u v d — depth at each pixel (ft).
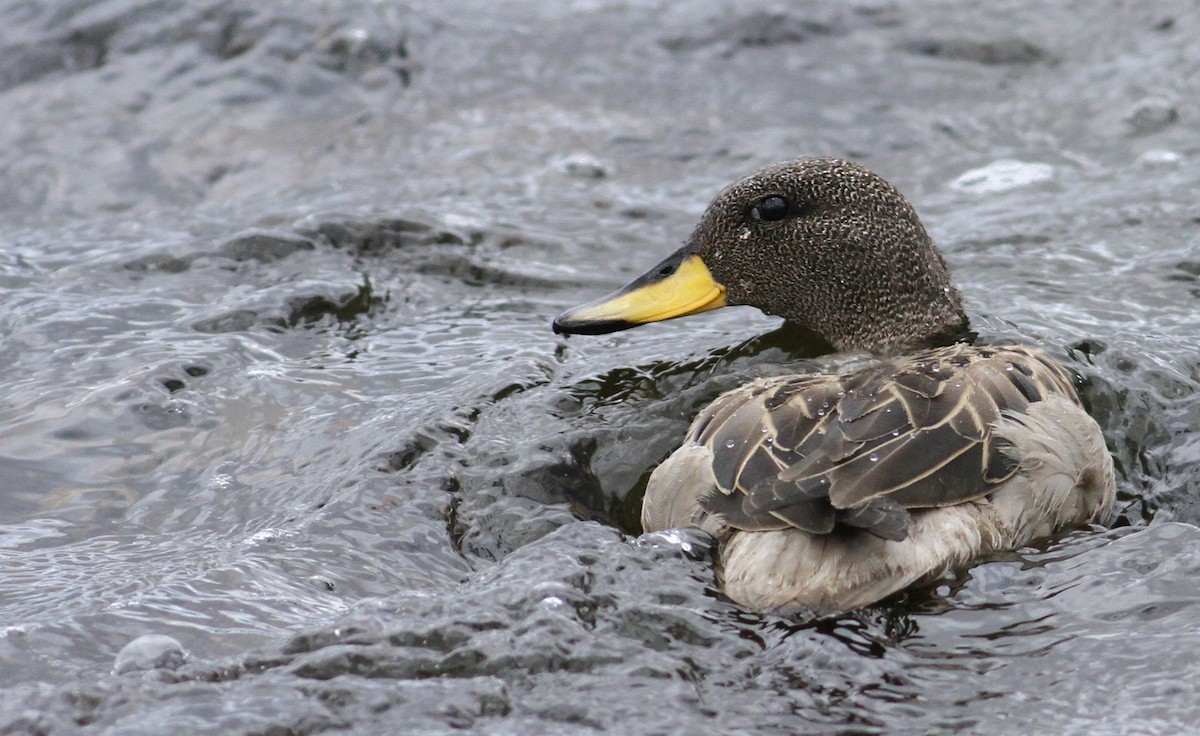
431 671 22.25
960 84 58.65
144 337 37.17
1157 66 57.52
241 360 35.81
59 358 35.96
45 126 55.93
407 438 30.68
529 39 61.82
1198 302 38.37
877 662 22.59
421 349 36.86
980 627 23.53
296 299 39.24
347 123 55.88
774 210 36.52
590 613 23.66
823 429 25.94
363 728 20.97
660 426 31.99
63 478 30.60
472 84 58.54
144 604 24.59
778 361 35.88
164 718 20.93
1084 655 22.74
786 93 58.13
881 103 57.36
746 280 37.01
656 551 25.21
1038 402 28.02
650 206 48.14
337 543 27.22
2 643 23.21
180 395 33.91
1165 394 32.73
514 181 50.37
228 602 24.88
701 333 37.93
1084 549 26.13
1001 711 21.45
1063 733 20.84
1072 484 27.12
